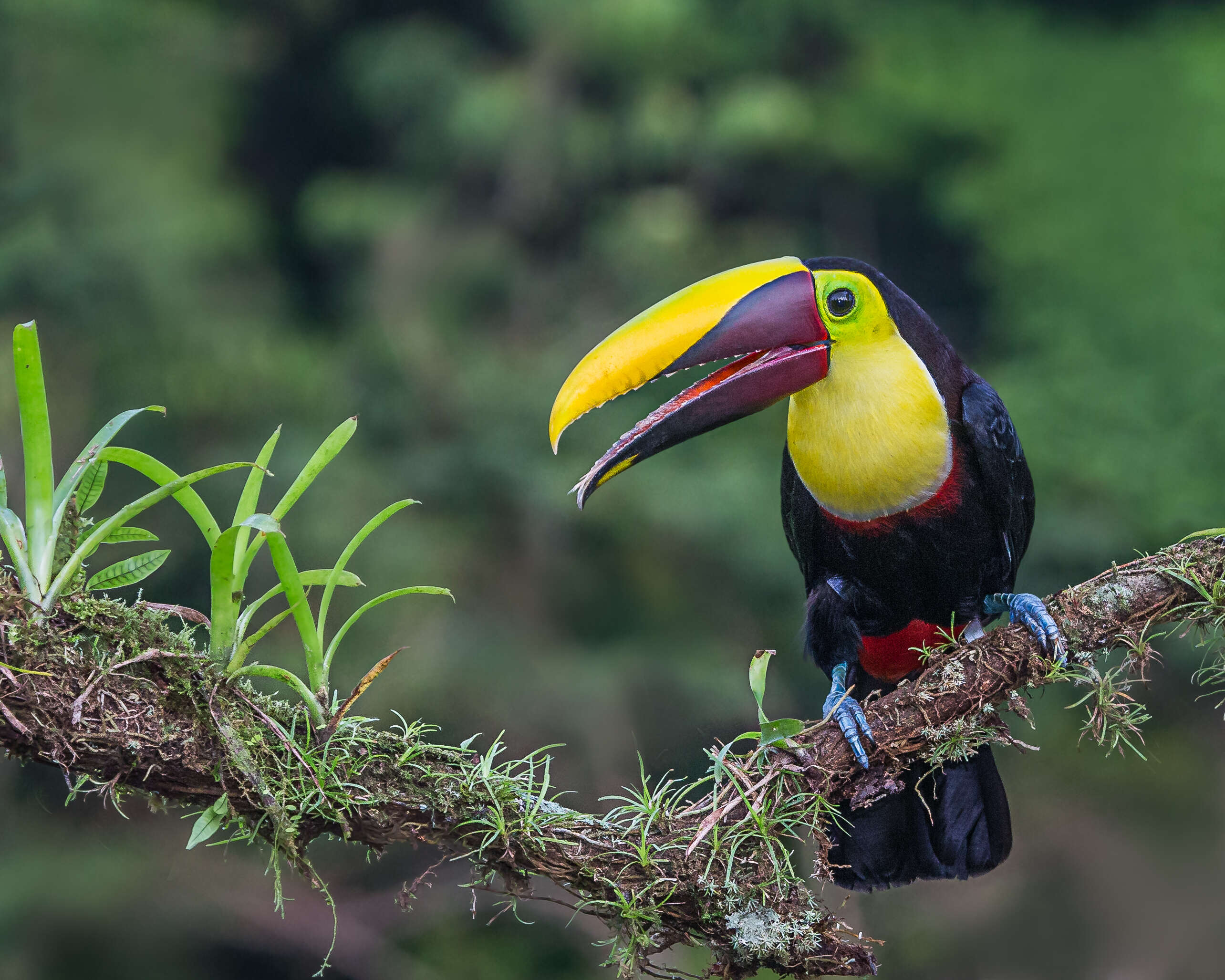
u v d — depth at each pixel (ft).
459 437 53.98
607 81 65.62
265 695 10.98
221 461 50.47
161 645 10.33
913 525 15.81
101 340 51.83
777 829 11.87
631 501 51.72
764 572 51.72
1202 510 51.39
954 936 35.55
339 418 54.03
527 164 63.57
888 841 14.32
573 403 15.02
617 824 11.66
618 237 61.93
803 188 69.72
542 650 49.14
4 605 9.90
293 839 10.48
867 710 12.69
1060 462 53.16
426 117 64.49
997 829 14.62
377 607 46.42
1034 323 58.70
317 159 69.36
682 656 49.55
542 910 38.50
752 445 56.03
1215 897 35.29
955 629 16.75
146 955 34.68
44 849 31.71
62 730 9.87
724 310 15.24
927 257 70.59
